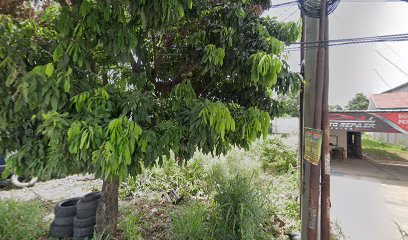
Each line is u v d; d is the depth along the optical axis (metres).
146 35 2.10
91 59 2.02
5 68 1.59
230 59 2.21
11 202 3.17
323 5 2.24
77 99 1.65
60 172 1.63
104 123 1.68
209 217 3.13
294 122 12.78
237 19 2.20
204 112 1.78
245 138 2.12
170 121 2.02
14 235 2.80
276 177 5.67
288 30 2.67
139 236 2.87
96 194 3.37
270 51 2.20
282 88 2.26
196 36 2.25
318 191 2.29
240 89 2.76
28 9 2.07
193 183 4.83
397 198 5.37
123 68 2.47
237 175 3.41
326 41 2.23
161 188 4.84
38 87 1.49
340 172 8.86
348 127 9.84
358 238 3.28
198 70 2.63
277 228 3.31
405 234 2.88
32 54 1.72
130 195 4.62
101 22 1.66
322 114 2.34
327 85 2.36
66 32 1.64
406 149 14.95
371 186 6.57
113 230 2.85
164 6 1.54
